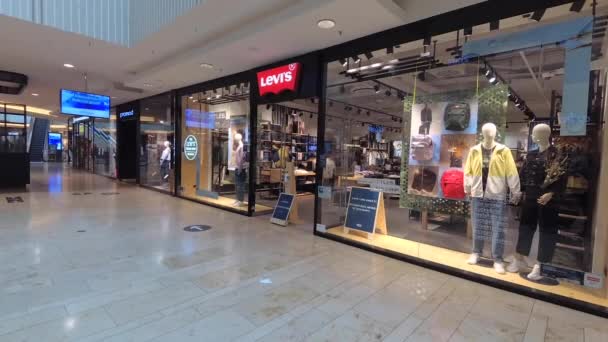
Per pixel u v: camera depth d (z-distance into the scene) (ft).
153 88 25.25
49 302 8.16
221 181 22.59
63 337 6.70
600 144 9.26
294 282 9.96
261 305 8.41
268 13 12.42
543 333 7.54
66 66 20.79
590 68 9.25
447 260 11.89
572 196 9.75
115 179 37.37
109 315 7.64
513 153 11.10
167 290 9.09
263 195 22.71
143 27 15.42
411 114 13.84
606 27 8.91
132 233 14.84
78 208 20.20
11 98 34.17
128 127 37.32
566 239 9.81
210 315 7.82
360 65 14.51
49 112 47.85
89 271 10.23
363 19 11.51
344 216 15.78
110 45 16.51
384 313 8.23
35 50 17.44
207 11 12.28
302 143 28.91
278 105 25.46
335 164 16.55
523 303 9.09
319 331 7.29
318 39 13.53
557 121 10.04
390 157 18.51
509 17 9.98
